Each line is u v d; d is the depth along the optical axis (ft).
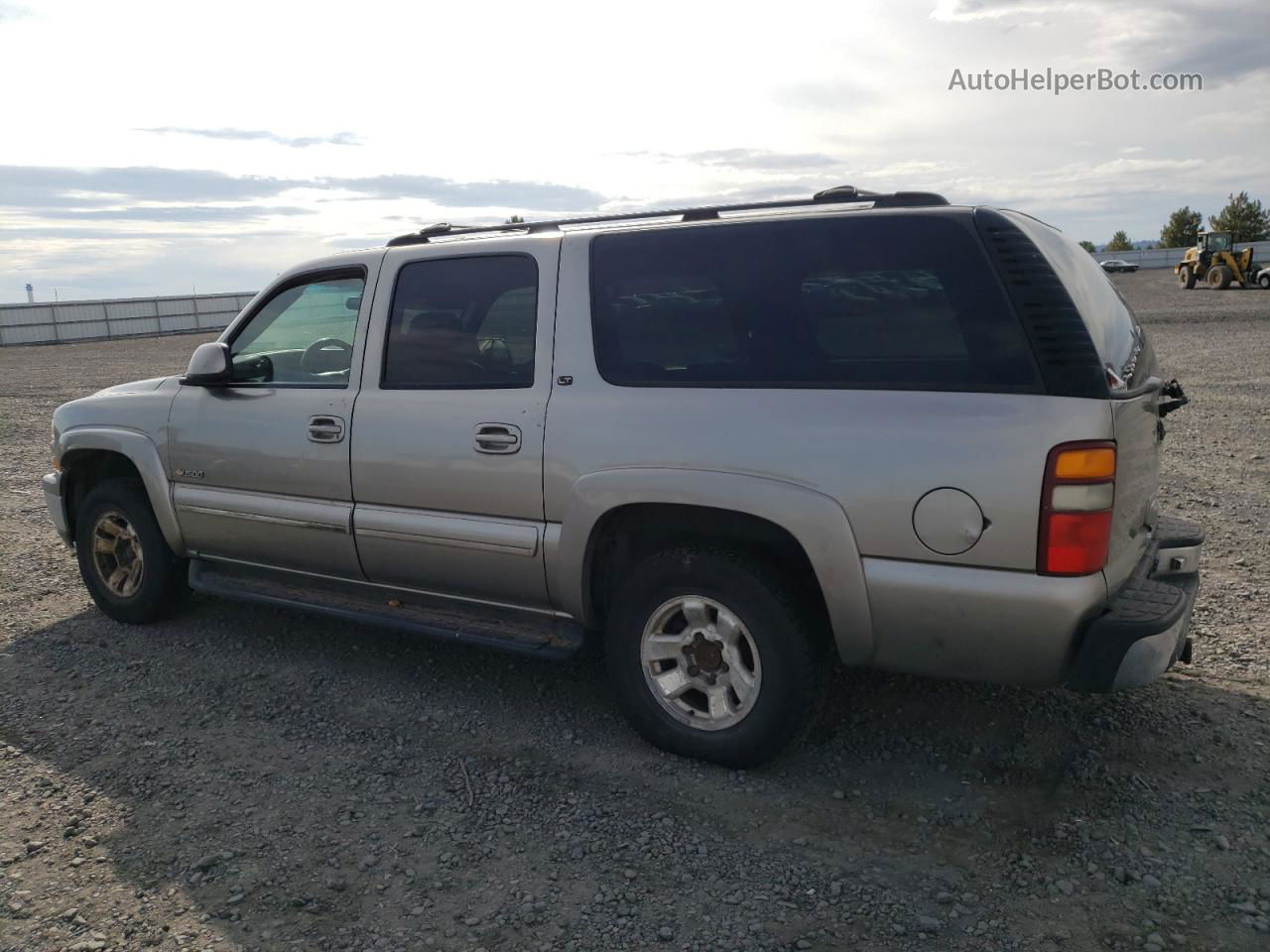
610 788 11.19
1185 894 8.89
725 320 11.11
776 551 11.14
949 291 9.91
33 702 13.83
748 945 8.46
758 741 11.03
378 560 13.71
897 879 9.35
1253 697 12.66
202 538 15.65
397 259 13.69
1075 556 9.31
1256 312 79.66
